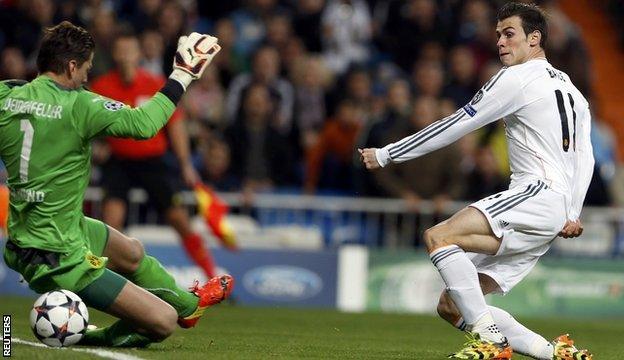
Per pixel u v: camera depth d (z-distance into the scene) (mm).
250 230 43906
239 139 47594
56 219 20828
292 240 43875
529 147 21453
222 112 50219
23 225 20969
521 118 21500
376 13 57062
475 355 20734
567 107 21500
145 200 44000
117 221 38531
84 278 20766
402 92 45656
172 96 21172
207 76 50406
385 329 32875
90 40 21250
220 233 39906
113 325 21719
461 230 21078
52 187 20703
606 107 64500
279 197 44969
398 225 45312
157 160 38156
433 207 45281
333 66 53906
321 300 43906
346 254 44125
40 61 21094
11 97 20984
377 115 47094
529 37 21766
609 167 53281
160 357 20062
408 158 21609
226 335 27141
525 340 21828
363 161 21750
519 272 21922
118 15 53094
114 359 19328
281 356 21953
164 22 50188
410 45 54531
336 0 55031
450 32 54688
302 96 50562
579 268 44969
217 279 23016
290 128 50250
